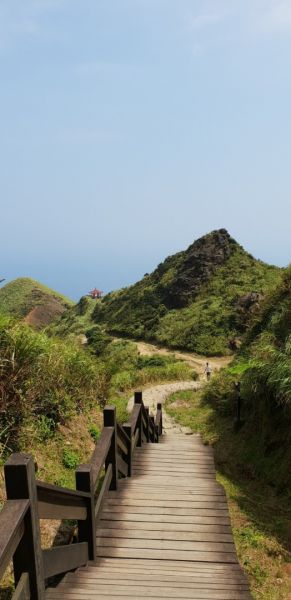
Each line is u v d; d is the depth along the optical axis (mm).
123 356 37781
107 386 10711
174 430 13914
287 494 7543
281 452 8438
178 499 5750
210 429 12953
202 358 35438
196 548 4648
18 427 5695
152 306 50969
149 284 57594
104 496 5367
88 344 47281
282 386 7777
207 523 5160
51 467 6109
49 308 87188
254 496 7852
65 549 3453
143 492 5941
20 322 6441
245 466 9109
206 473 6891
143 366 32094
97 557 4379
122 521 5133
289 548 6160
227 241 53625
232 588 3891
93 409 9164
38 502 2748
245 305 39781
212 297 45250
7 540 2096
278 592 5246
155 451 7996
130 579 3906
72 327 62344
